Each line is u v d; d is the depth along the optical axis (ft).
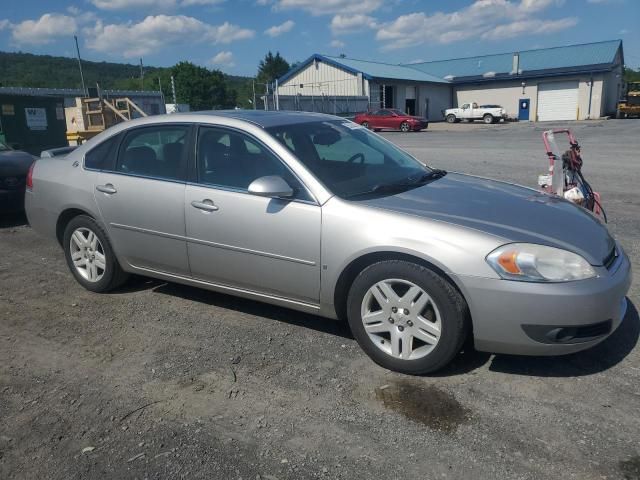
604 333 10.54
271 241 12.42
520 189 14.05
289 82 153.69
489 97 152.05
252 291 13.34
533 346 10.33
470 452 9.01
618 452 8.89
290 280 12.47
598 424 9.61
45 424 10.11
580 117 135.23
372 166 13.94
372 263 11.60
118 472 8.80
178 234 13.94
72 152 16.71
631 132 81.15
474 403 10.35
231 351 12.64
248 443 9.41
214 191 13.26
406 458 8.93
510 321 10.26
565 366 11.53
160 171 14.38
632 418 9.75
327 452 9.14
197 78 254.06
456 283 10.45
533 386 10.85
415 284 10.88
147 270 15.16
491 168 42.27
